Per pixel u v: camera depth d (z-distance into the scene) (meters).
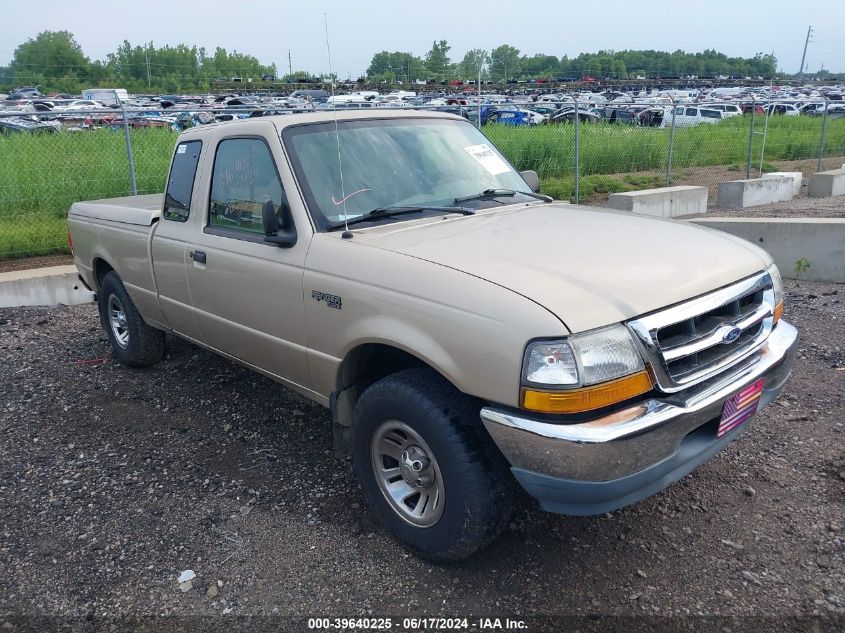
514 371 2.52
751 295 3.13
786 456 3.94
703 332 2.81
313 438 4.40
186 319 4.54
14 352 6.21
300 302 3.42
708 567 3.07
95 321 7.23
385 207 3.64
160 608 2.94
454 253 3.01
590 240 3.17
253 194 3.80
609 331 2.54
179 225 4.43
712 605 2.84
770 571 3.03
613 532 3.33
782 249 7.86
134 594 3.03
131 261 5.00
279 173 3.60
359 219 3.51
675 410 2.62
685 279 2.86
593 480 2.50
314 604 2.93
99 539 3.42
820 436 4.14
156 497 3.78
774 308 3.28
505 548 3.24
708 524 3.37
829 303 6.76
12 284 7.67
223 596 3.00
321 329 3.34
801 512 3.42
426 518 3.04
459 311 2.70
